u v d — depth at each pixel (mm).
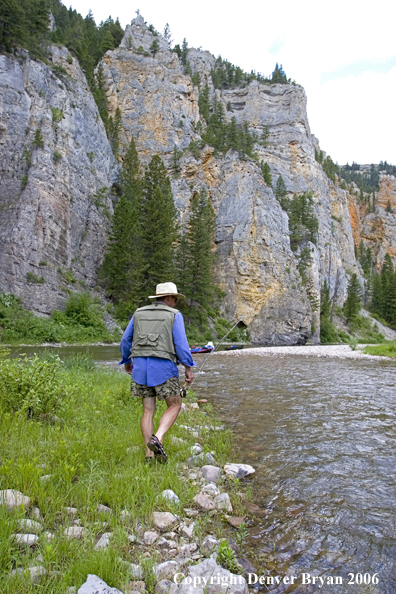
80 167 42406
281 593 2270
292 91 96500
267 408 7434
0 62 37062
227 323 52188
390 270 100000
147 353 3812
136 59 68375
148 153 64000
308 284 65375
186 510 3082
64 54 46219
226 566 2443
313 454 4797
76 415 5047
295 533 2947
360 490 3748
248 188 59406
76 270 38562
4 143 36188
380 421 6465
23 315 29656
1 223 33906
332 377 12320
